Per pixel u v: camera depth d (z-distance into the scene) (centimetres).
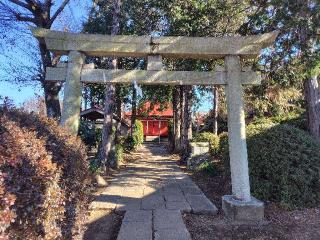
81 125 1491
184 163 1429
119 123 1966
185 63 1169
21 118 376
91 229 547
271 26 775
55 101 1184
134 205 669
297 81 850
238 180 628
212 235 526
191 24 1023
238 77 643
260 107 1633
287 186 661
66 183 338
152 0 1155
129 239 483
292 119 1473
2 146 240
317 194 670
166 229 523
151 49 639
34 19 1180
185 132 1527
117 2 1209
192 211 634
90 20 1477
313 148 691
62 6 1214
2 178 204
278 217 607
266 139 714
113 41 639
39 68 1292
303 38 762
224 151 902
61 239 315
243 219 593
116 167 1287
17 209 229
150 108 2500
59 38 636
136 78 639
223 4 959
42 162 265
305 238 514
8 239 208
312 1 728
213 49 641
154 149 2708
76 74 636
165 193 791
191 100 1659
